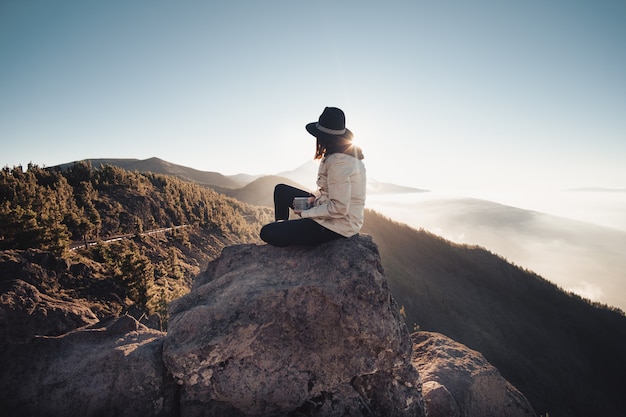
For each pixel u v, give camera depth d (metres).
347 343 3.40
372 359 3.36
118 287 19.17
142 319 8.62
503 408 5.13
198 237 88.56
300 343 3.40
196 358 3.18
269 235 3.98
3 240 26.92
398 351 3.40
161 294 29.06
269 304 3.49
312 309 3.47
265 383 3.23
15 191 55.53
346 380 3.35
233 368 3.24
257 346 3.33
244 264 4.17
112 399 3.18
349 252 3.71
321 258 3.87
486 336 64.12
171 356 3.15
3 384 3.18
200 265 72.12
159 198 100.88
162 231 81.38
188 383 3.17
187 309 3.69
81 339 3.76
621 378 58.72
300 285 3.54
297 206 3.66
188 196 115.50
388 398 3.40
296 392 3.26
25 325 4.19
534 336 68.69
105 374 3.32
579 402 51.62
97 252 43.12
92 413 3.11
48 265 10.88
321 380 3.32
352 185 3.45
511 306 79.38
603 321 75.81
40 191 60.28
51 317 4.41
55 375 3.29
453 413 4.32
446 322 65.69
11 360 3.34
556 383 54.94
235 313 3.44
